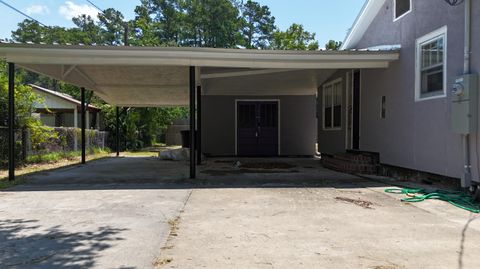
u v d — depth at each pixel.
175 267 3.53
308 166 12.21
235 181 8.66
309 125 17.09
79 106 24.12
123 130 23.91
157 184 8.31
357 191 7.30
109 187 7.95
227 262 3.64
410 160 8.52
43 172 10.70
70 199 6.68
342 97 12.31
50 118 26.28
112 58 8.45
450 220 5.13
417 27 8.27
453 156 7.05
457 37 6.95
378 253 3.87
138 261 3.68
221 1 47.75
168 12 47.50
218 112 16.95
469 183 6.57
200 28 47.59
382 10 10.18
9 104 8.78
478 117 6.41
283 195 6.94
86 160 15.09
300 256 3.80
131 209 5.86
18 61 8.48
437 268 3.48
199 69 10.54
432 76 7.80
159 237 4.43
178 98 16.61
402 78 8.86
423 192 6.96
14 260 3.72
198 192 7.30
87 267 3.53
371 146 10.45
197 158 12.98
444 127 7.30
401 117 8.91
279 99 17.05
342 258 3.74
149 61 8.50
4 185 8.16
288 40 28.55
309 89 15.70
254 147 17.03
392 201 6.35
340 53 8.81
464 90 6.47
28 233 4.61
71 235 4.51
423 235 4.46
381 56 8.96
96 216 5.43
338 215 5.41
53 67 9.98
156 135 31.12
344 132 12.18
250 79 12.76
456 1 6.88
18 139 12.76
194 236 4.46
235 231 4.66
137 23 28.95
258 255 3.83
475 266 3.52
